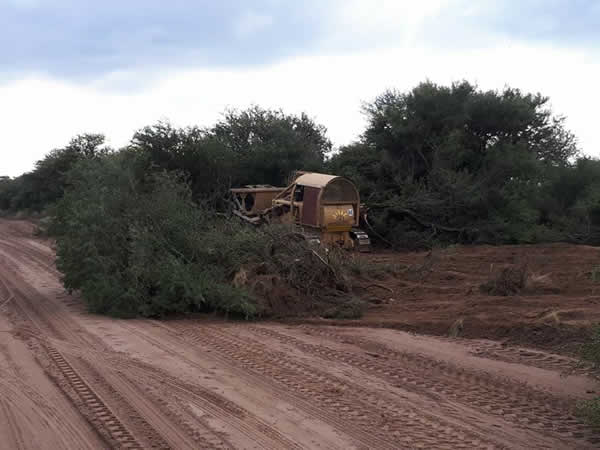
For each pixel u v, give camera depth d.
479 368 10.43
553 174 28.98
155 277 14.73
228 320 14.45
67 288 16.64
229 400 8.84
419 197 27.66
